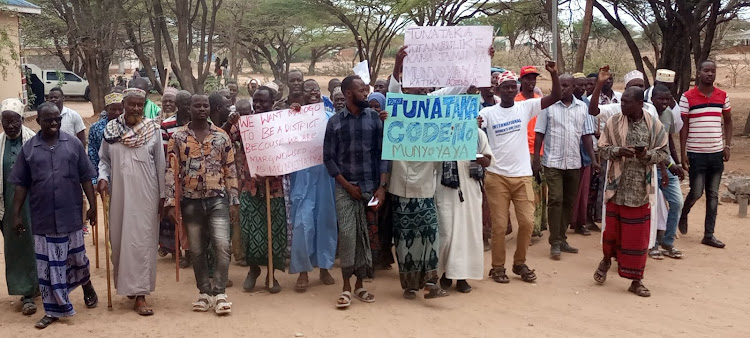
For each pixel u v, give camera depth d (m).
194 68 48.88
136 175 6.11
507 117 6.96
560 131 8.00
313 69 55.84
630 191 6.70
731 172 14.12
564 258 8.21
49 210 5.93
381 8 29.06
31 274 6.45
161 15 21.50
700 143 8.63
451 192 6.64
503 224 7.08
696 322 6.05
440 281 7.01
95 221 6.32
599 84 7.54
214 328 5.93
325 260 6.93
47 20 31.31
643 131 6.69
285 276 7.60
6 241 6.40
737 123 23.03
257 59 50.06
